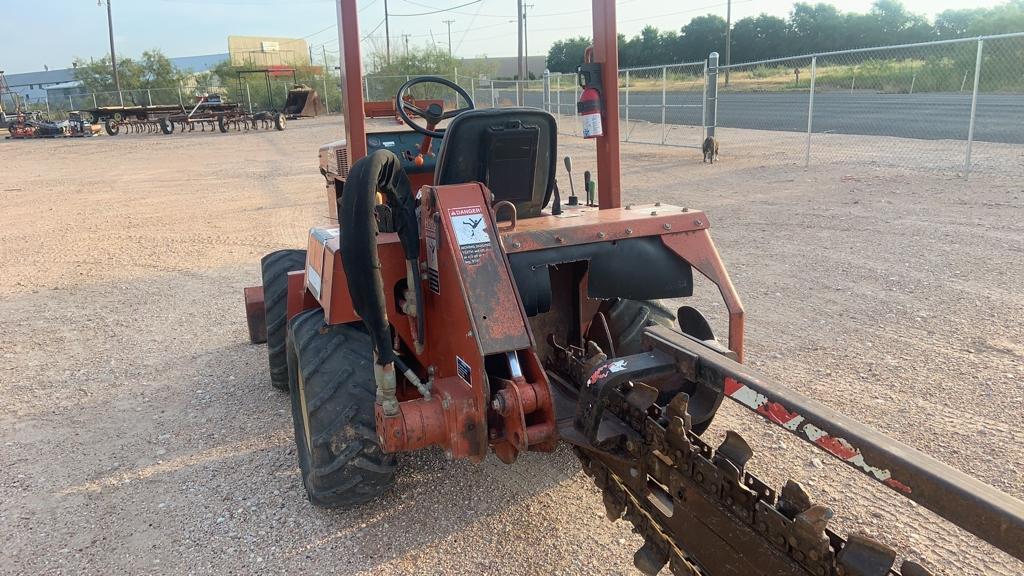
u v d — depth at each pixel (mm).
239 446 3871
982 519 1353
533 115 2941
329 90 43656
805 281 6230
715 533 1932
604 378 2232
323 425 2902
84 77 58500
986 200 9023
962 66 27672
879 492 3150
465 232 2531
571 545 2906
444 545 2938
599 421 2248
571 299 3365
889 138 15945
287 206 12133
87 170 19109
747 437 3646
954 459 3340
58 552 3006
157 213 11977
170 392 4664
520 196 3066
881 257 6812
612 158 3381
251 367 5047
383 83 35781
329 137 26594
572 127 23516
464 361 2529
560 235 2686
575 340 3375
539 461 3559
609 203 3430
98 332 5988
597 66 3299
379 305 2410
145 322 6211
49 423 4273
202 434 4039
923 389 4062
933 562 2709
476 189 2617
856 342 4801
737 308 2854
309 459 3176
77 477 3623
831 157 13930
